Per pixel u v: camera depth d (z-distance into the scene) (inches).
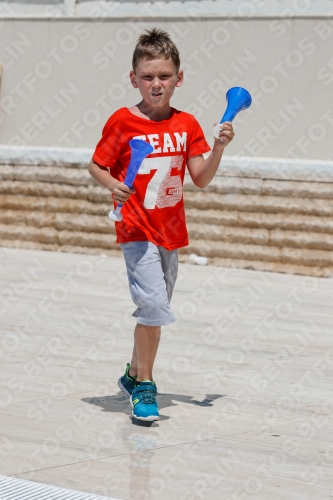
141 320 433.4
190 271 880.3
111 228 957.8
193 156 449.7
